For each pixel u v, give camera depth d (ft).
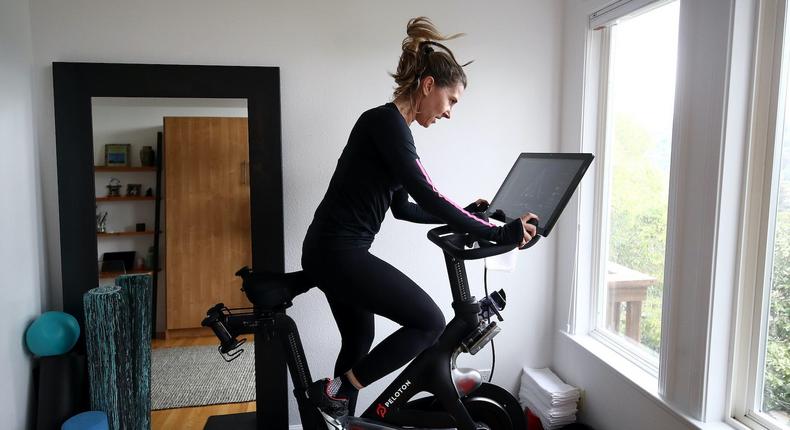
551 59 8.14
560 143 8.31
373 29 7.50
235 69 7.12
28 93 6.63
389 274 5.26
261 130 7.25
